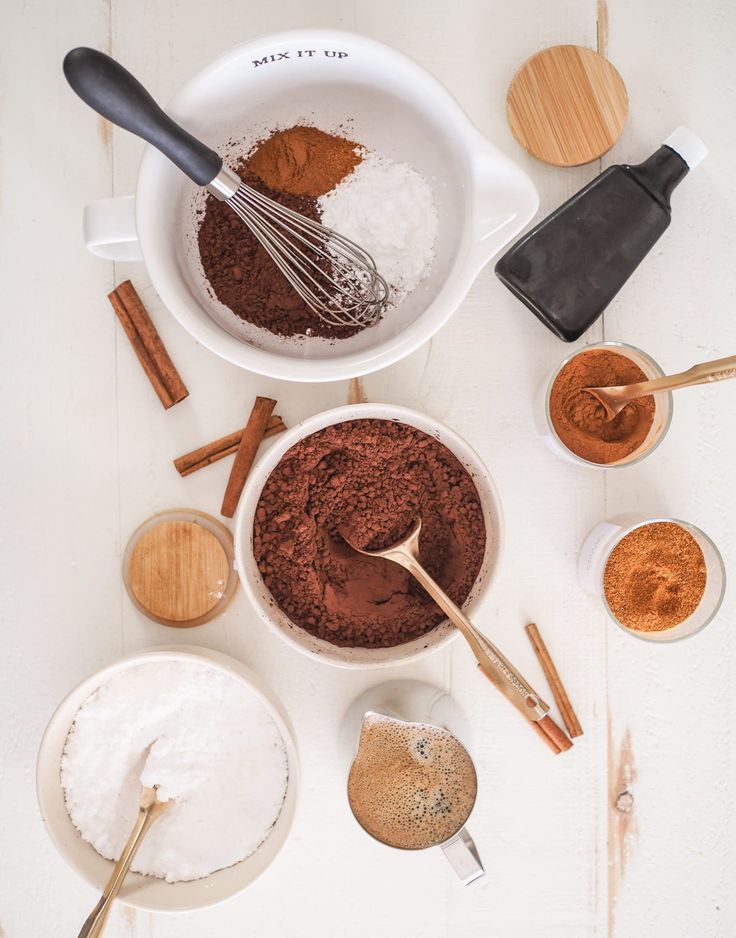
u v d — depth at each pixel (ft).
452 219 2.15
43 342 2.37
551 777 2.42
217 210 2.17
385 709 2.30
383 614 2.25
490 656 2.11
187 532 2.32
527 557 2.41
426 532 2.30
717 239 2.41
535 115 2.33
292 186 2.18
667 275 2.41
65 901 2.39
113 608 2.38
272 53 2.03
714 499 2.43
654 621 2.31
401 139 2.17
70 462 2.38
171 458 2.38
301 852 2.40
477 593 2.19
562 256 2.28
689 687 2.43
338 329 2.22
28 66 2.35
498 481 2.40
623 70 2.39
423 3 2.36
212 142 2.15
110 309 2.37
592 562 2.33
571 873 2.43
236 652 2.38
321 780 2.39
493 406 2.40
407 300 2.21
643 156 2.39
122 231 2.04
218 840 2.28
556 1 2.37
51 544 2.38
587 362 2.28
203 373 2.37
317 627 2.24
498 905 2.42
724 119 2.40
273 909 2.41
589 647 2.42
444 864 2.43
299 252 2.11
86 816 2.26
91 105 1.84
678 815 2.43
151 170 2.01
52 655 2.37
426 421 2.17
